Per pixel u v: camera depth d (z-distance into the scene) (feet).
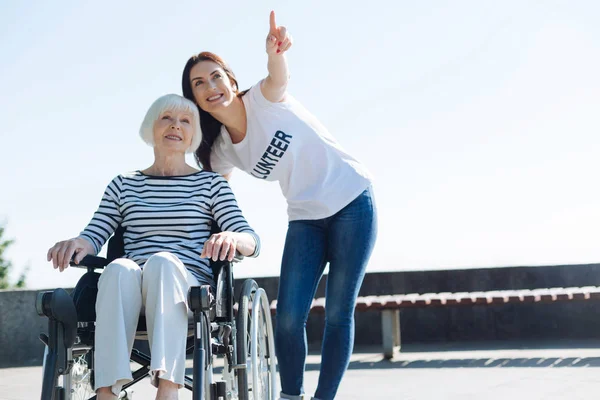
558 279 23.45
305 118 10.19
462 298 20.51
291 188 10.27
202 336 7.69
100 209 9.23
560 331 23.86
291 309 10.13
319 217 10.19
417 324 24.58
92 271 8.76
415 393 14.46
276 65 9.67
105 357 7.65
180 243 8.94
